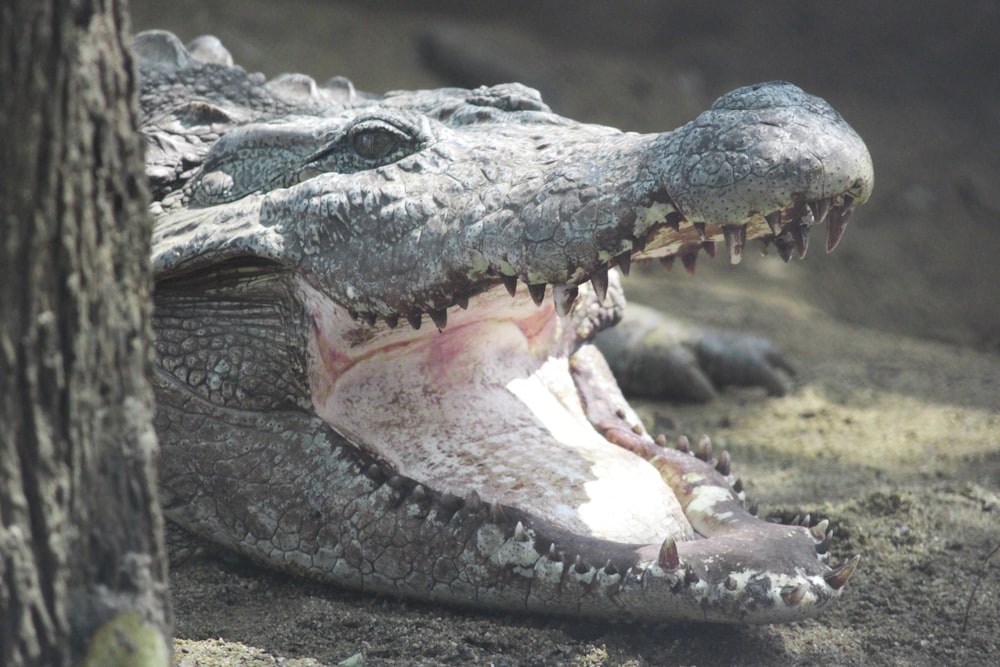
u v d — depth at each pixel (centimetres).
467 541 1079
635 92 4488
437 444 1173
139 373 709
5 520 660
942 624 1172
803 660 1076
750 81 4894
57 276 660
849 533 1354
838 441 1864
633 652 1052
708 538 1124
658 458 1234
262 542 1165
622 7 4850
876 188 4212
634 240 1030
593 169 1053
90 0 658
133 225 699
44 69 640
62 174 654
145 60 1537
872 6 5062
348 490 1130
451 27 4400
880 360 2397
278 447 1164
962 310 3272
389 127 1162
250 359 1173
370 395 1187
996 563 1305
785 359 2345
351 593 1155
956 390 2153
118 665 684
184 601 1142
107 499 693
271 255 1140
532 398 1273
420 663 1021
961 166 4478
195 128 1389
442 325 1105
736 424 1986
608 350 2169
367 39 4272
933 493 1504
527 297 1230
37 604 671
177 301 1199
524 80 4203
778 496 1567
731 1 4988
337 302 1120
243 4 4194
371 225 1107
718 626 1104
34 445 664
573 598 1044
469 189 1091
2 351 650
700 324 2594
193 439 1182
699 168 996
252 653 1030
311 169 1201
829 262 3503
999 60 5128
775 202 990
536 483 1138
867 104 4925
